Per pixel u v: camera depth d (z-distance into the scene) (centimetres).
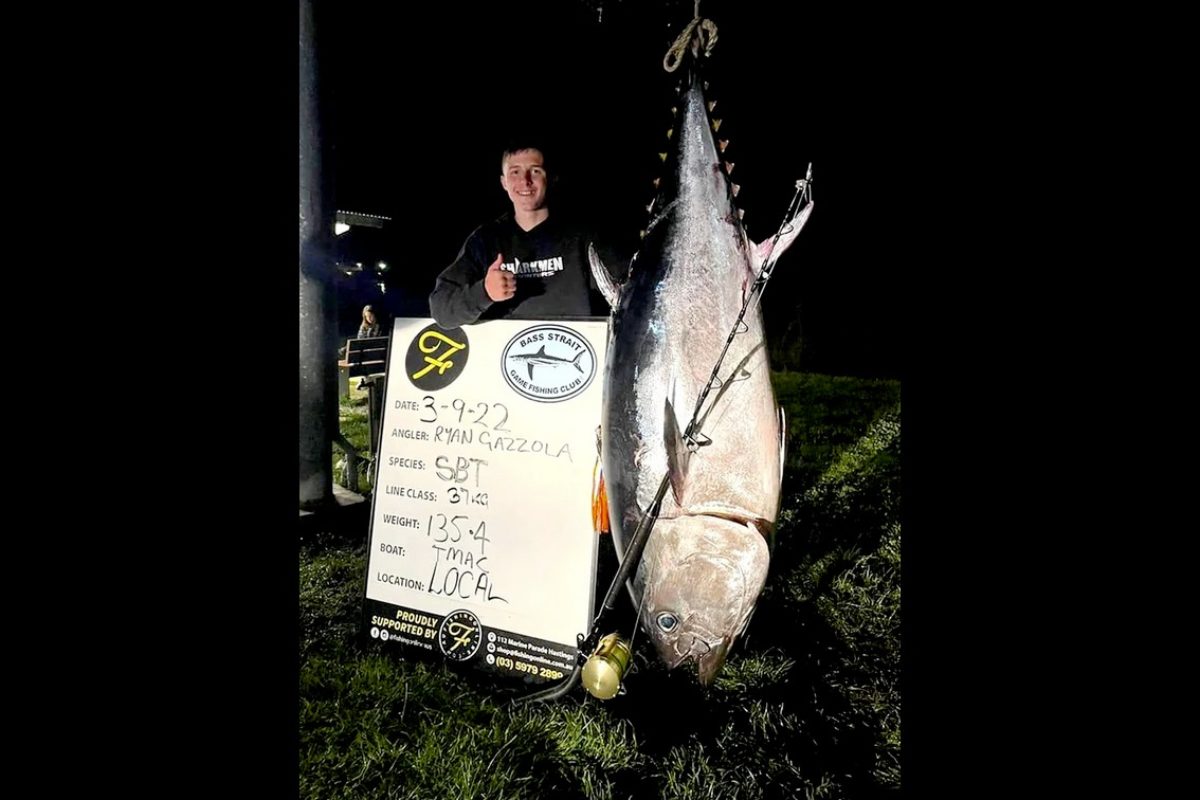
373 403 418
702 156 205
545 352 240
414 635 249
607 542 298
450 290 257
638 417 210
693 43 207
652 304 209
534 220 269
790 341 841
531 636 233
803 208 201
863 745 209
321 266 380
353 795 189
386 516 258
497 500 242
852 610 288
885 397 640
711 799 190
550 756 203
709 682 212
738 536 204
